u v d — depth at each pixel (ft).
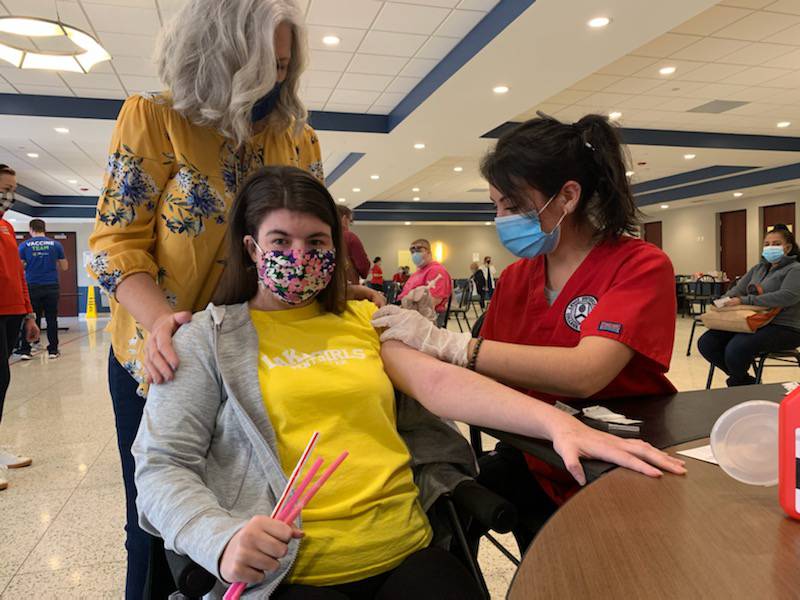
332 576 2.89
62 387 15.89
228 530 2.43
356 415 3.20
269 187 3.35
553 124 3.99
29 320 11.34
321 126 22.91
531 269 4.46
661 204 46.01
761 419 2.28
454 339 3.63
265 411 3.07
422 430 3.68
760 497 2.20
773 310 11.11
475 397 3.18
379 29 15.40
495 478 4.40
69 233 50.62
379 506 3.07
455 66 16.46
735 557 1.74
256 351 3.23
